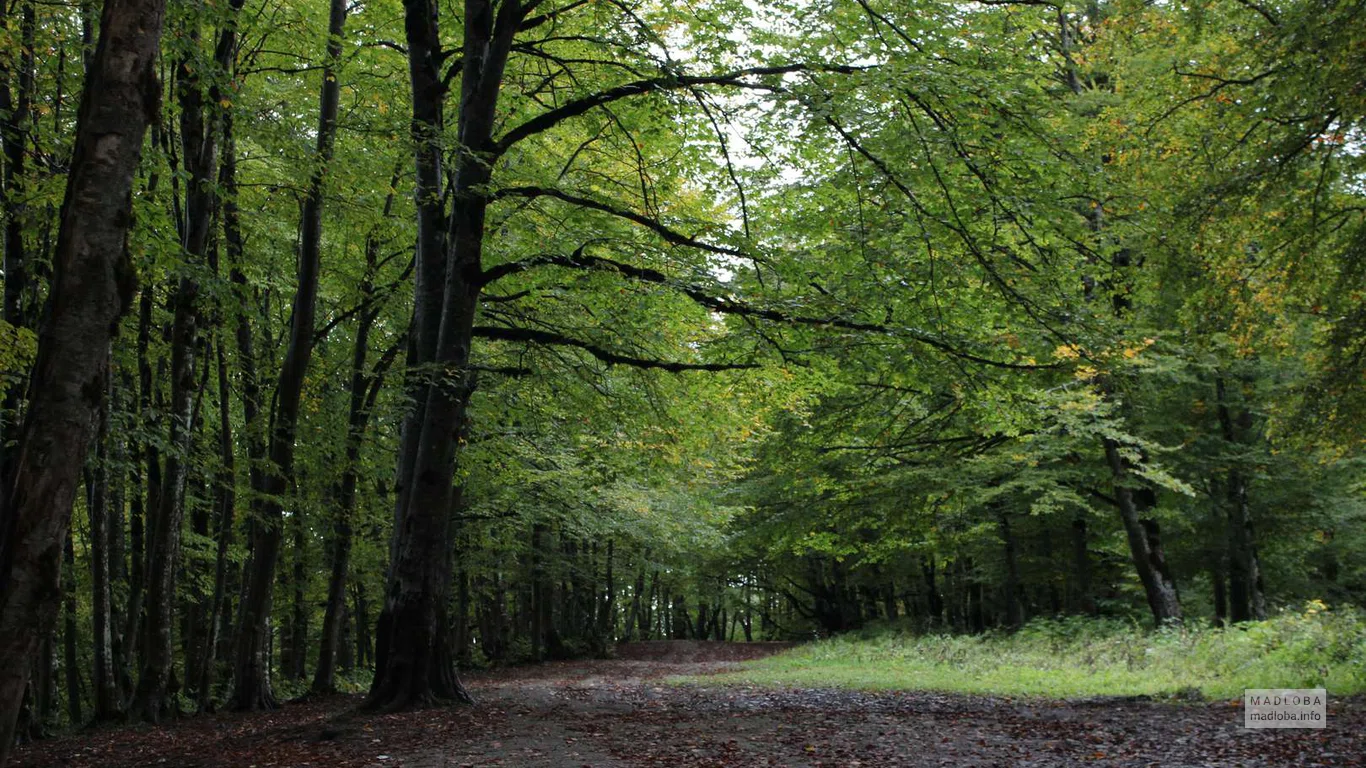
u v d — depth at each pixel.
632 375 15.76
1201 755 7.70
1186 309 15.09
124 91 5.09
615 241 13.23
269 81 15.02
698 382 16.08
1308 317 15.01
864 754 8.11
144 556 15.90
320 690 17.59
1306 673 11.77
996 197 11.59
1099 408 16.42
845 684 16.03
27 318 10.75
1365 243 12.43
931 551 24.52
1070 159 12.34
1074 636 19.05
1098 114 16.30
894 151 11.64
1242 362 18.53
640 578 44.75
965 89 10.78
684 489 24.02
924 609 43.62
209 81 9.09
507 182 13.76
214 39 13.20
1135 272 15.96
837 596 40.16
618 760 7.83
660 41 11.41
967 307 13.39
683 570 35.78
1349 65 11.28
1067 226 12.78
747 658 31.62
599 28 13.35
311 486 17.09
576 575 33.03
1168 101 14.79
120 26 5.11
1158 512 19.14
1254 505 20.56
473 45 12.52
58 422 4.77
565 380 15.47
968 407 14.54
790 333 12.41
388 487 22.72
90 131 5.02
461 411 12.19
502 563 28.42
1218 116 13.68
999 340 13.43
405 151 12.33
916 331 11.73
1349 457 17.62
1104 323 13.48
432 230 12.91
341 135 14.32
